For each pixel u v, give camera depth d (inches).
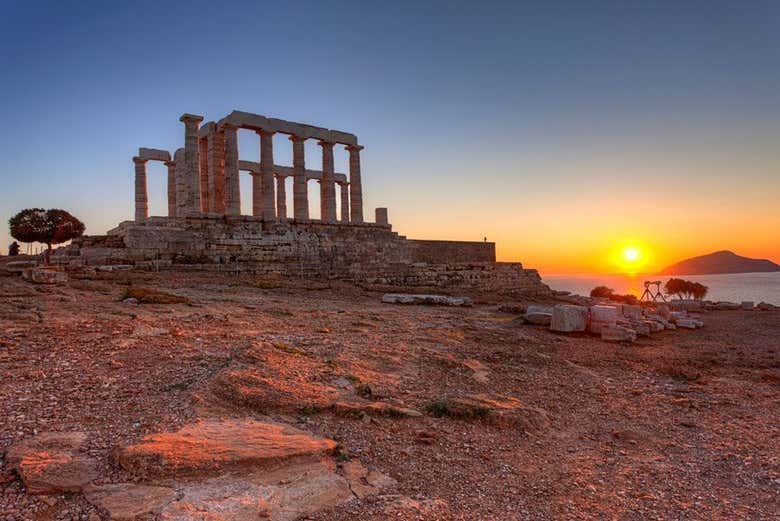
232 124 1346.0
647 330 727.7
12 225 1419.8
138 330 459.8
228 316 592.4
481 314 827.4
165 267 1082.1
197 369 344.5
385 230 1642.5
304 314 669.9
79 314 530.3
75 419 255.8
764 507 223.5
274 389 307.6
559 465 263.3
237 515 180.7
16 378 310.7
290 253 1314.0
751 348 641.0
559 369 474.6
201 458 212.8
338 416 292.4
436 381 389.7
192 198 1314.0
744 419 354.9
